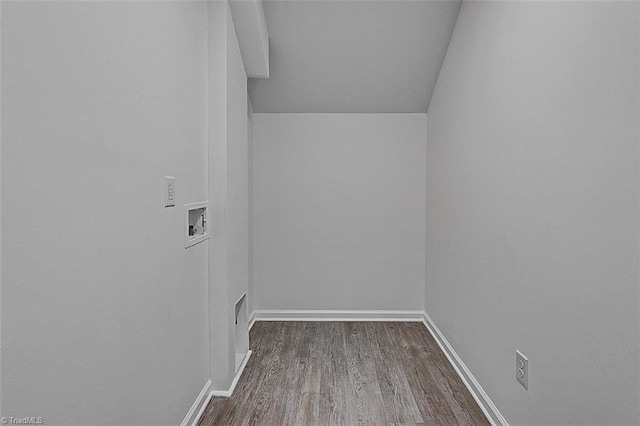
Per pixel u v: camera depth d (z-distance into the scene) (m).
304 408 2.52
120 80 1.56
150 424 1.82
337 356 3.32
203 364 2.55
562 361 1.70
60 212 1.23
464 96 2.98
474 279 2.74
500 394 2.30
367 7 3.19
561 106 1.71
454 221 3.21
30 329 1.12
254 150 4.20
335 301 4.28
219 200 2.64
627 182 1.34
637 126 1.30
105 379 1.47
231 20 2.75
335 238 4.24
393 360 3.25
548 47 1.82
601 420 1.47
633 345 1.31
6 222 1.05
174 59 2.08
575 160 1.61
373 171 4.20
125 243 1.60
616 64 1.39
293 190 4.22
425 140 4.18
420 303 4.27
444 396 2.68
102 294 1.45
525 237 2.02
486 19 2.56
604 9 1.45
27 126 1.11
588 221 1.53
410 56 3.55
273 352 3.40
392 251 4.25
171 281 2.05
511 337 2.17
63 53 1.25
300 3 3.15
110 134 1.49
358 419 2.40
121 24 1.56
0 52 1.03
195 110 2.39
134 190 1.67
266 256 4.25
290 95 3.96
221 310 2.66
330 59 3.60
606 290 1.44
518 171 2.09
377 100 4.01
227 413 2.46
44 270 1.17
